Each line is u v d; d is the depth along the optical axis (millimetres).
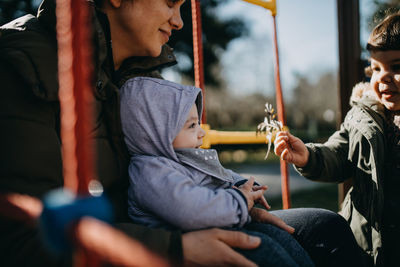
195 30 1491
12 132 674
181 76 10039
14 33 799
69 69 382
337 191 4414
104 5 976
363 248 1197
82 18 383
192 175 982
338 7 1987
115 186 924
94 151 841
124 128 1010
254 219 1030
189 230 849
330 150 1338
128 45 1045
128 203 945
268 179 5461
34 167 680
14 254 612
